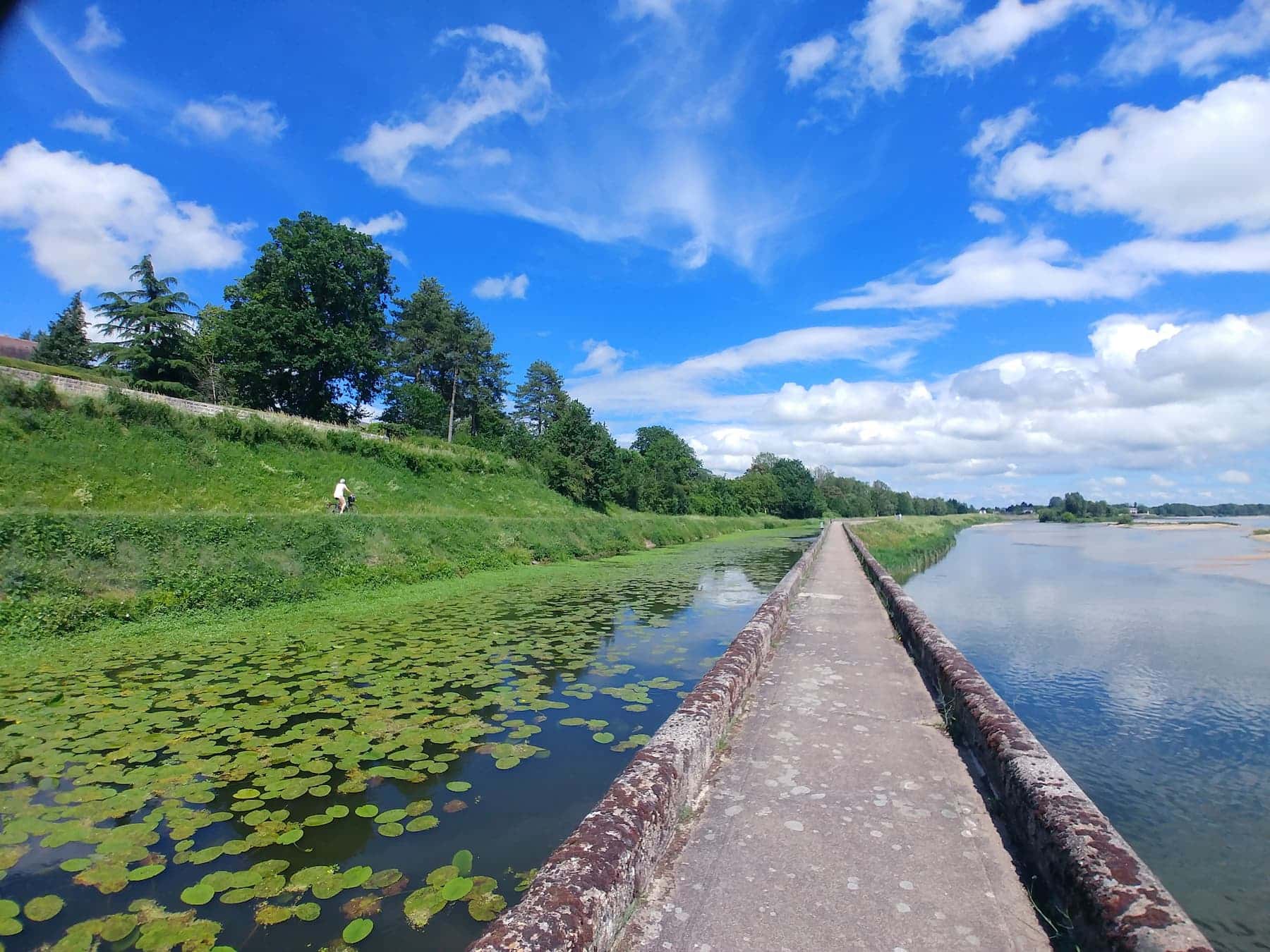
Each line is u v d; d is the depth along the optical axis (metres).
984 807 3.79
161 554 12.48
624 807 3.07
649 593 16.47
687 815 3.71
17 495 15.40
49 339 55.16
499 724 6.79
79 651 9.46
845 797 3.93
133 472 18.56
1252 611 18.47
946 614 18.06
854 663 7.34
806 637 8.78
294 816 4.83
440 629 11.39
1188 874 5.58
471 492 33.16
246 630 11.03
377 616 12.54
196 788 5.23
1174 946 1.99
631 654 9.91
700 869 3.13
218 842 4.47
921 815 3.70
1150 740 8.59
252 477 22.16
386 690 7.82
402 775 5.51
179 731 6.41
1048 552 42.03
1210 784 7.30
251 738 6.25
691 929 2.67
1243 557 36.22
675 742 3.89
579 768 5.76
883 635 8.99
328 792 5.22
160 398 22.36
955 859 3.23
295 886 3.96
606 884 2.49
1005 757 3.73
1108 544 49.97
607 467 44.44
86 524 11.88
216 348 41.03
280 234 37.22
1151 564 32.91
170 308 41.22
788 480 92.56
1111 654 13.35
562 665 9.23
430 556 18.70
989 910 2.81
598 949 2.33
